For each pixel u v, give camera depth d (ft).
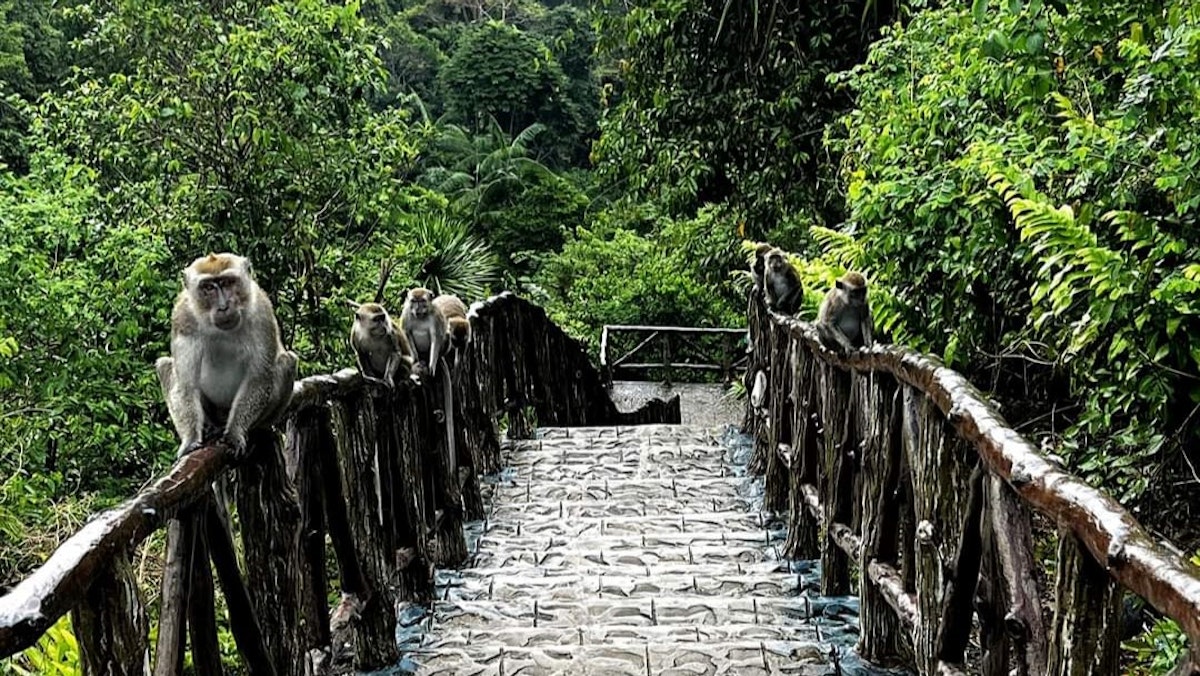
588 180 95.40
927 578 10.22
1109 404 14.15
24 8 52.65
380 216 32.14
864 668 12.92
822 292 24.72
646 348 55.31
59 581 5.57
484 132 96.32
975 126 17.95
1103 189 14.52
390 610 13.56
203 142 28.32
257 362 9.14
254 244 27.61
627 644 13.74
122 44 28.60
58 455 26.45
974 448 8.72
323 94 27.71
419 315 18.39
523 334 30.86
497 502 22.90
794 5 32.96
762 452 24.66
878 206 18.47
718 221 41.22
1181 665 5.06
